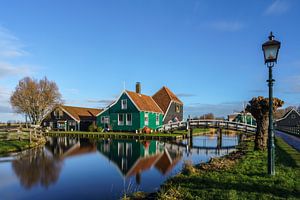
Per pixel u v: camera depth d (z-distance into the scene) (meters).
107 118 55.00
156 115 57.25
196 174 11.94
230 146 34.44
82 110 71.06
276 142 26.77
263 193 8.65
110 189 13.26
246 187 9.34
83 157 23.56
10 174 16.30
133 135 45.66
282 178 10.37
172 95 66.75
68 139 44.09
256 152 18.27
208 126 45.81
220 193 8.79
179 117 67.44
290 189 9.03
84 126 65.94
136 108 51.47
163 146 33.66
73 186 13.78
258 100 19.19
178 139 43.88
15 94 67.69
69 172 17.17
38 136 38.66
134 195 10.88
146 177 15.78
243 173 11.59
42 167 18.62
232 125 44.28
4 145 27.39
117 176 16.09
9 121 76.00
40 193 12.67
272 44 10.35
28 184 14.17
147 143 37.34
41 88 68.88
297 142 26.89
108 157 23.77
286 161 14.27
